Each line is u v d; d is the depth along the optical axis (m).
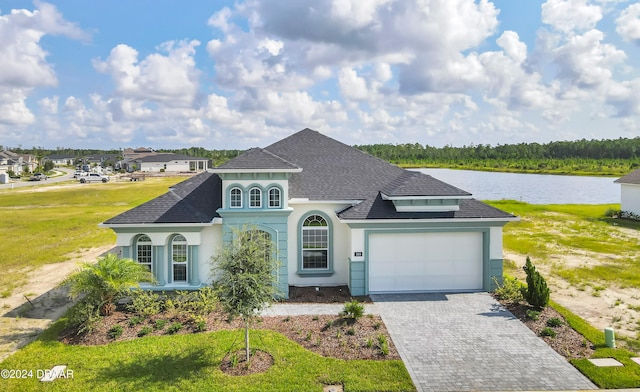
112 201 55.91
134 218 17.81
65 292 19.41
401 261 18.92
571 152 143.00
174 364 11.99
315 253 19.84
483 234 19.05
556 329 14.62
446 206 18.84
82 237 33.06
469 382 11.29
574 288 19.64
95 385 11.00
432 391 10.85
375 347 13.12
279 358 12.25
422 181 19.39
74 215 44.12
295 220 19.52
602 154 136.50
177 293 17.16
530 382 11.30
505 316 15.92
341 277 19.86
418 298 18.03
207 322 15.02
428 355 12.76
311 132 24.34
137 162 129.50
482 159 146.25
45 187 74.62
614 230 35.31
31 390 10.85
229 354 12.54
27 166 139.88
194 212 18.36
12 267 24.06
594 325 15.27
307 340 13.53
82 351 12.91
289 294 18.50
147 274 16.66
